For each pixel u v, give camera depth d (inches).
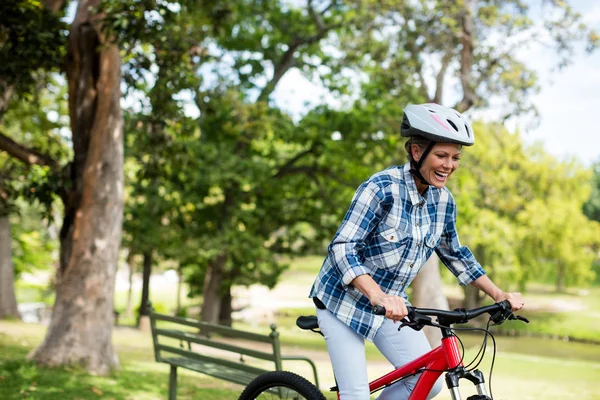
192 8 431.5
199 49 470.6
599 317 1544.0
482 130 1207.6
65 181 398.6
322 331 127.1
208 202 971.3
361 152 855.1
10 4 343.0
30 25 353.7
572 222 1473.9
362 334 122.6
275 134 891.4
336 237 118.2
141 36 346.0
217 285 970.7
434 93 679.7
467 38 647.8
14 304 809.5
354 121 837.2
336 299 123.5
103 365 386.3
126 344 636.1
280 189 952.3
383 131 777.6
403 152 763.4
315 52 922.1
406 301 127.5
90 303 390.3
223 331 218.5
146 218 893.2
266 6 925.8
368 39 681.0
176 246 882.8
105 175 400.2
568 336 1350.9
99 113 401.1
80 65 405.1
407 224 119.9
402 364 128.7
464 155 823.1
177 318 241.0
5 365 368.5
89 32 402.0
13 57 360.5
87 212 397.7
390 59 671.1
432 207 123.0
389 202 118.7
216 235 908.6
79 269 393.4
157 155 456.1
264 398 138.6
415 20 644.7
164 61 429.7
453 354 114.3
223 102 733.3
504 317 117.9
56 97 711.1
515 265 1353.3
